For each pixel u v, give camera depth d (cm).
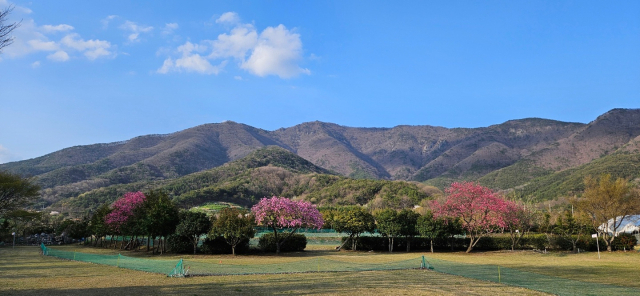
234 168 17750
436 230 3603
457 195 3706
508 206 3812
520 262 2694
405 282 1692
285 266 2325
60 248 4341
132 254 3297
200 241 3862
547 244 3866
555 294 1471
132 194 3953
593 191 3919
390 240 3806
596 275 2012
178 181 15475
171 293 1377
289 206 3422
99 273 1955
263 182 15525
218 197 13000
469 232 3853
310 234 6194
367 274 1961
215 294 1364
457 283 1692
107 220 3878
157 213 3209
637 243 4238
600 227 4403
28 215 5288
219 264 2439
